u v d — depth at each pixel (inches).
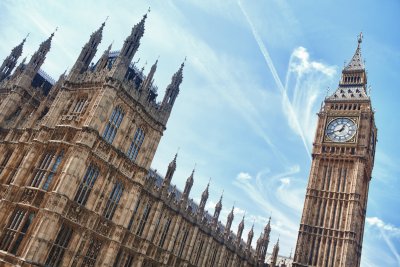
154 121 2127.2
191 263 2650.1
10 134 2106.3
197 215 2640.3
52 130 1824.6
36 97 2315.5
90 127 1716.3
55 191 1596.9
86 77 1942.7
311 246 3403.1
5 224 1643.7
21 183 1729.8
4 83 2434.8
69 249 1673.2
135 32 1977.1
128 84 1936.5
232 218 3129.9
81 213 1718.8
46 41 2394.2
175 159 2390.5
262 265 3563.0
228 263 3122.5
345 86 4111.7
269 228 3698.3
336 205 3499.0
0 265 1523.1
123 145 1940.2
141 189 2036.2
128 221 1953.7
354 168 3572.8
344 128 3774.6
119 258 2003.0
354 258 3420.3
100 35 2089.1
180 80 2306.8
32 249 1515.7
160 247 2343.8
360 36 4419.3
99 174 1804.9
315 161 3732.8
